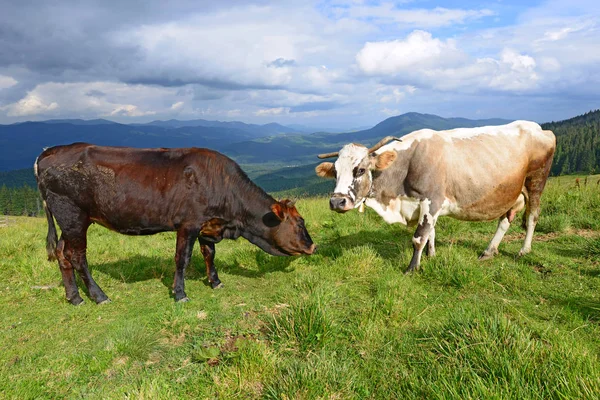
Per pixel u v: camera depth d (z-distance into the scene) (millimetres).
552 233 7926
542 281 5426
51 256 5352
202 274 6527
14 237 8906
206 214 5426
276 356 3662
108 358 3885
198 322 4648
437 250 6781
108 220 5340
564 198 9852
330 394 3080
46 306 5324
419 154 5977
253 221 5652
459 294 5129
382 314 4453
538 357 3188
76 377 3639
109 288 5949
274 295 5402
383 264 6414
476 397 2787
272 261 6910
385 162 5820
